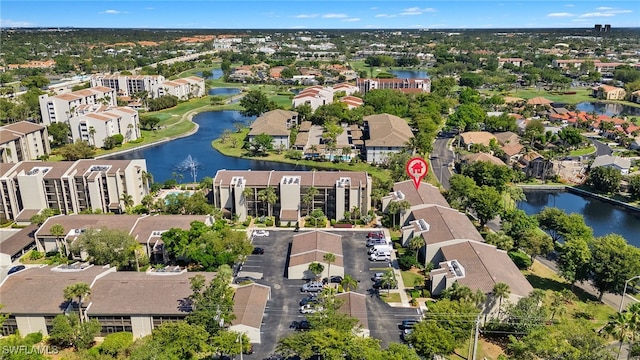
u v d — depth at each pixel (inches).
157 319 4215.1
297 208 6614.2
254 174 6796.3
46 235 5634.8
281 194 6540.4
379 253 5541.3
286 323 4379.9
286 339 3654.0
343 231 6309.1
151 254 5511.8
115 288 4409.5
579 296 4916.3
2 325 4072.3
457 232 5413.4
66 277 4544.8
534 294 4264.3
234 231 5462.6
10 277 4525.1
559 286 5083.7
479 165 7623.0
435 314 3892.7
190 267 5378.9
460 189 6879.9
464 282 4495.6
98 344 4143.7
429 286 4953.3
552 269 5482.3
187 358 3622.0
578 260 4790.8
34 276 4542.3
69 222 5787.4
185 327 3683.6
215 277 4394.7
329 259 4977.9
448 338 3656.5
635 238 6481.3
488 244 5319.9
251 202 6638.8
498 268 4699.8
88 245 4997.5
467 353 3991.1
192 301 4264.3
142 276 4640.8
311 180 6633.9
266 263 5457.7
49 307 4207.7
